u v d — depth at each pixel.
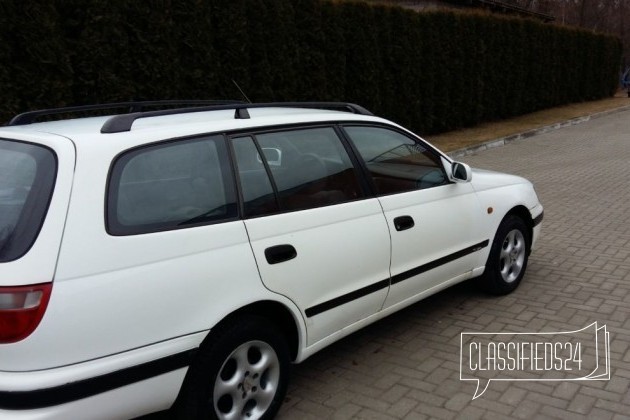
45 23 6.87
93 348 2.37
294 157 3.39
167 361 2.59
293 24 10.85
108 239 2.47
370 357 3.93
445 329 4.32
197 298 2.69
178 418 2.80
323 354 3.99
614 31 39.66
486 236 4.61
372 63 12.96
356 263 3.49
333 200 3.50
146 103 3.82
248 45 9.88
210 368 2.77
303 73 11.28
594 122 20.12
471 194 4.50
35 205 2.40
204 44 8.97
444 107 15.88
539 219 5.23
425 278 4.05
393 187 3.92
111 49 7.66
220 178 2.98
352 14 12.48
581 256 5.89
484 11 18.00
